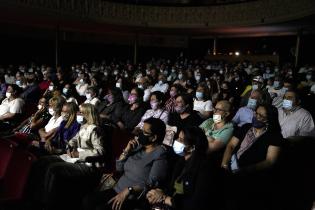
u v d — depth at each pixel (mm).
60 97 5145
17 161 3449
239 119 4977
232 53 20609
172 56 22641
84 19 14922
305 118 4422
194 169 2564
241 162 3213
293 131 4434
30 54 18594
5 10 12234
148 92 7535
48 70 11781
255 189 2887
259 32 17734
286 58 17938
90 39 20734
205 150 2646
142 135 3111
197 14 16734
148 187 2934
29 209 3555
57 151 4277
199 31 18531
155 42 22422
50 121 5109
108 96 6219
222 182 2562
